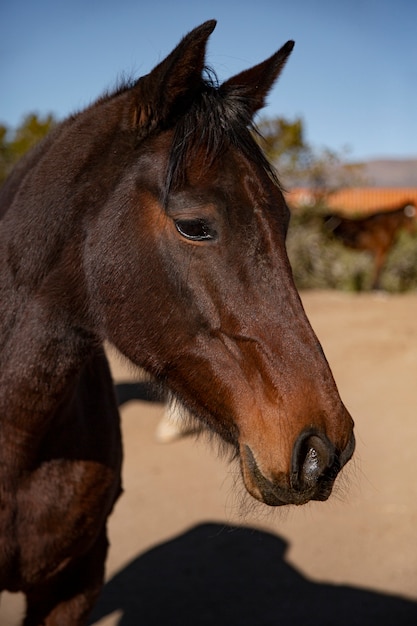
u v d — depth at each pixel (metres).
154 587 3.75
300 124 15.92
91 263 1.98
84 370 2.31
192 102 1.91
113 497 2.46
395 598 3.62
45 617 2.38
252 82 2.04
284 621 3.44
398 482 4.80
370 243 13.35
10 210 2.16
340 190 17.03
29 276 2.06
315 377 1.77
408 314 10.77
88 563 2.39
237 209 1.81
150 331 1.93
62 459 2.17
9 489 2.09
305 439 1.73
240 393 1.83
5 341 2.09
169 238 1.85
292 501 1.76
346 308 11.38
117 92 2.22
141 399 6.59
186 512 4.53
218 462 5.29
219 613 3.51
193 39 1.79
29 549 2.16
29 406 2.05
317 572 3.88
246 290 1.81
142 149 1.94
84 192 2.00
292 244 14.12
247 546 4.16
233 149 1.86
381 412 6.07
